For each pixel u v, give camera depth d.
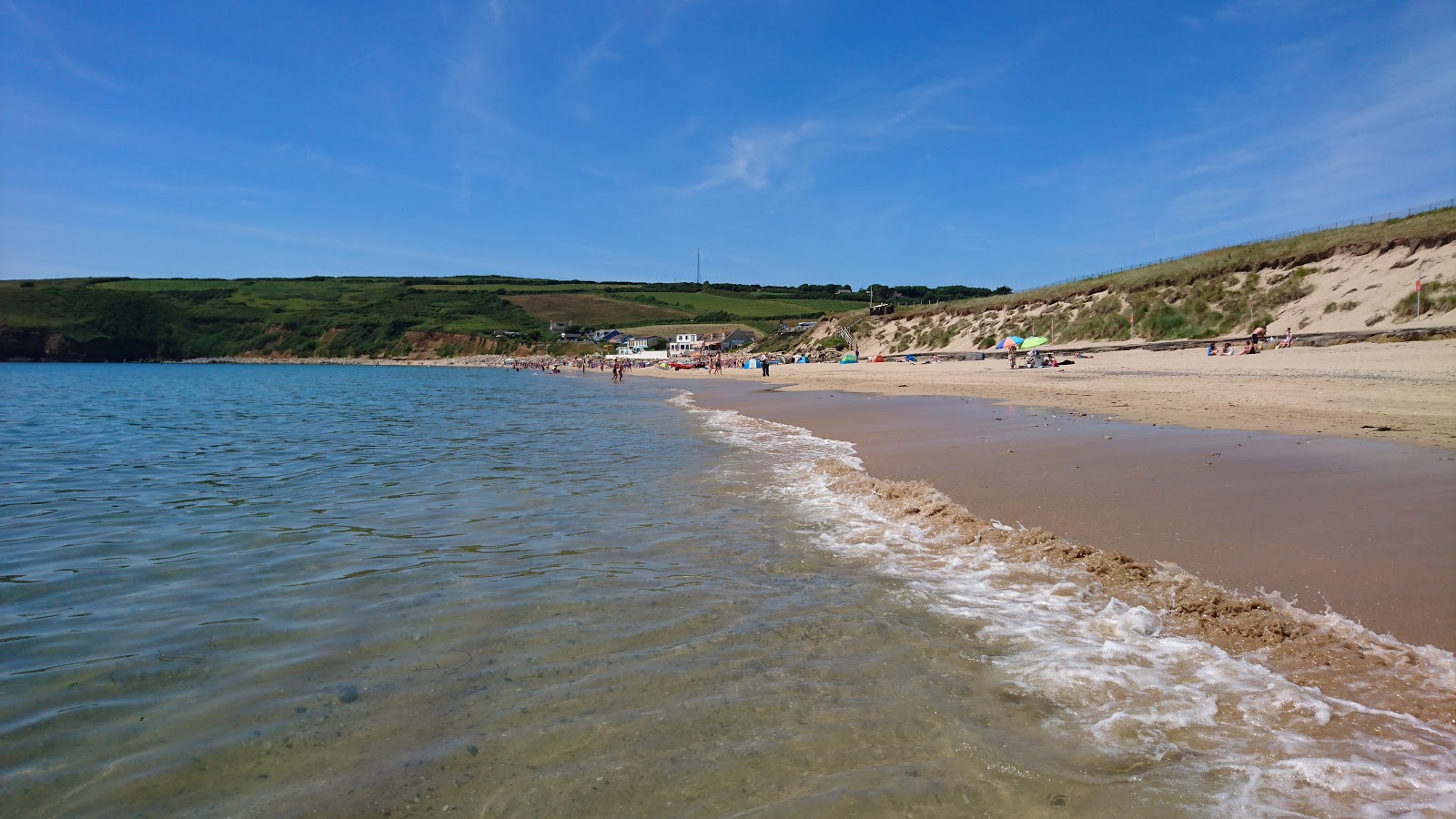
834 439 16.05
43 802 3.43
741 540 7.79
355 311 168.50
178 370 100.00
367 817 3.26
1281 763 3.43
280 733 4.00
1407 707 3.82
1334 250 46.19
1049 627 5.14
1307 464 9.39
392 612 5.80
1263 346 39.56
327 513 9.61
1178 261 61.31
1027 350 56.72
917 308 83.75
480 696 4.35
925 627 5.22
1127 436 12.85
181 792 3.49
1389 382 20.20
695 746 3.74
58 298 146.12
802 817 3.17
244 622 5.66
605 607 5.80
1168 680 4.28
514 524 8.78
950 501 8.62
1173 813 3.11
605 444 16.86
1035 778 3.39
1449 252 38.84
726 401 31.28
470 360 141.38
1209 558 6.18
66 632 5.52
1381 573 5.48
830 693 4.27
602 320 167.38
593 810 3.26
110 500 10.72
